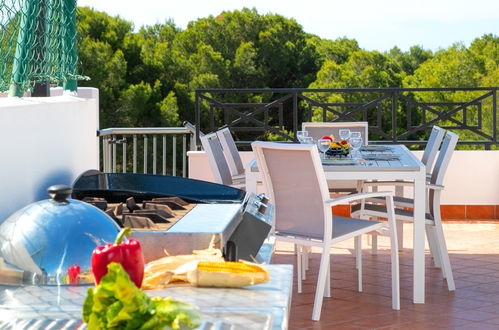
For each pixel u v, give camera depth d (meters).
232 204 2.37
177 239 1.92
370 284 4.21
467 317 3.54
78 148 2.72
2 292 1.57
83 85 21.20
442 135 4.84
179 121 22.03
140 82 22.31
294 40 23.36
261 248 2.41
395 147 4.81
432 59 22.67
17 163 2.04
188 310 1.11
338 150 4.27
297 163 3.47
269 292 1.54
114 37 22.06
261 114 22.41
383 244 5.46
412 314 3.60
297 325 3.41
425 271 4.56
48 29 2.59
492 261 4.81
